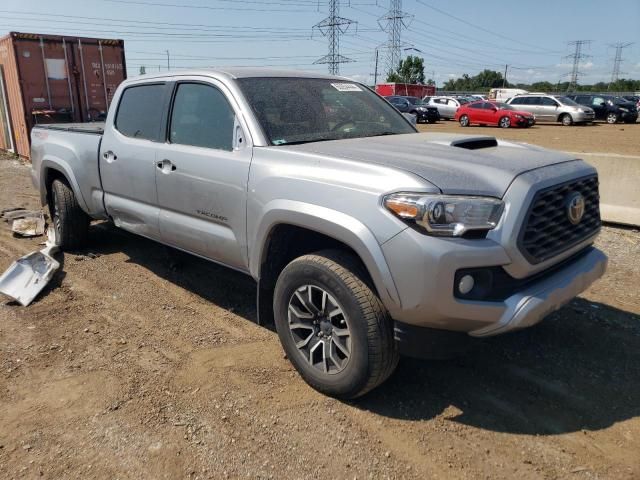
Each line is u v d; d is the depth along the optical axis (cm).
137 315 441
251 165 348
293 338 335
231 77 389
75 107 1295
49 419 308
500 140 391
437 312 270
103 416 311
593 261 331
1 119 1425
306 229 326
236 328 418
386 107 464
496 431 297
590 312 443
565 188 304
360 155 314
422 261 263
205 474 266
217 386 338
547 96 2970
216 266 555
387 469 269
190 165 392
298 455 279
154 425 302
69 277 524
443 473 266
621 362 369
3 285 474
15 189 971
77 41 1270
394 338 290
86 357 375
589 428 300
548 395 330
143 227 465
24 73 1217
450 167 293
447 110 3450
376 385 306
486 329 279
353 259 302
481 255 266
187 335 406
